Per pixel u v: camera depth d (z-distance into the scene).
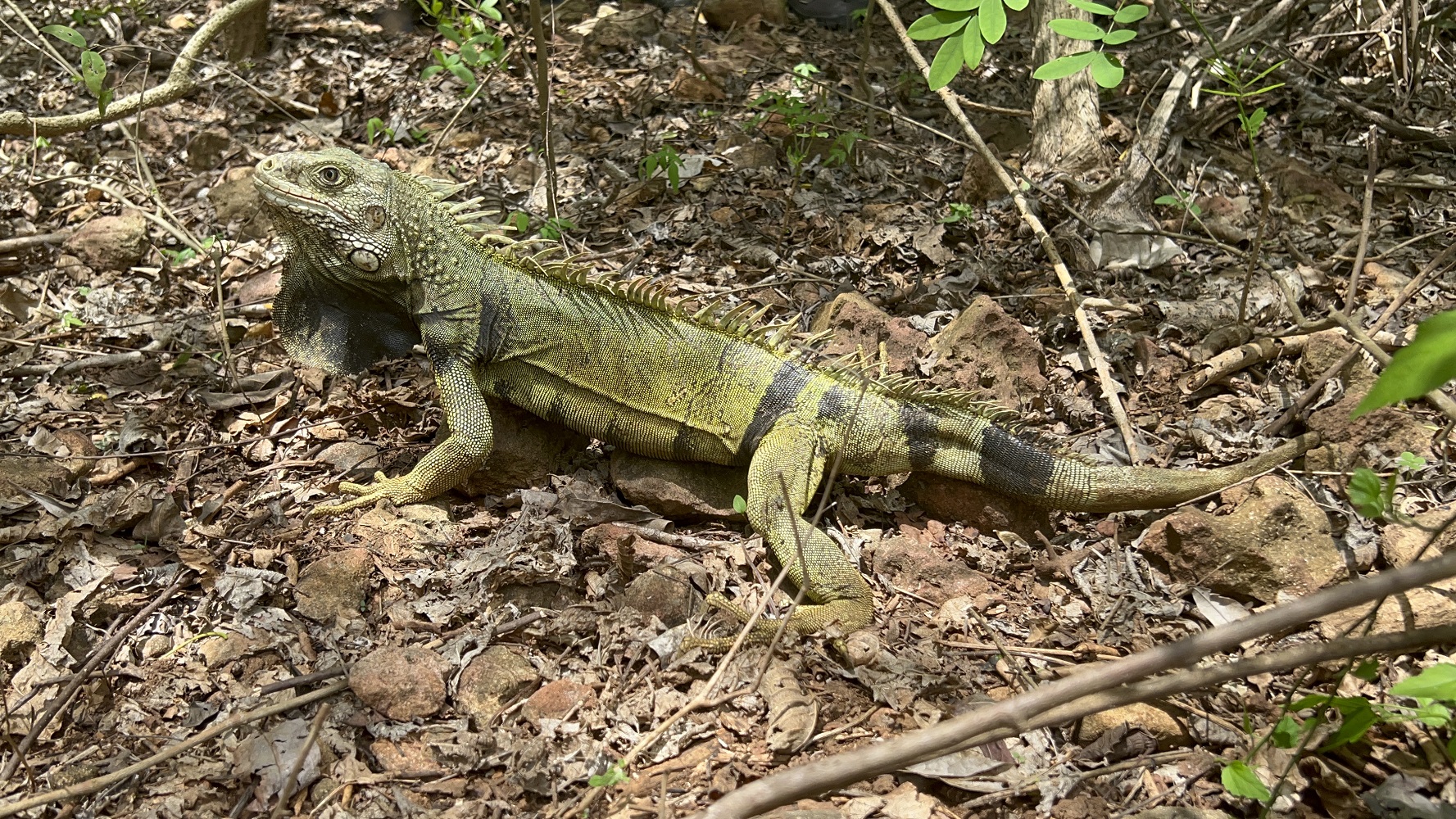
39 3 3.17
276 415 2.49
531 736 2.23
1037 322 2.57
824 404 2.37
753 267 2.64
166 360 2.55
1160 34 2.73
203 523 2.38
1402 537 2.31
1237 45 2.74
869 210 2.70
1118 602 2.32
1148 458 2.43
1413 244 2.65
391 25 3.18
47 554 2.35
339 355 2.42
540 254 2.40
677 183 2.69
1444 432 2.36
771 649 2.21
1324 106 2.84
